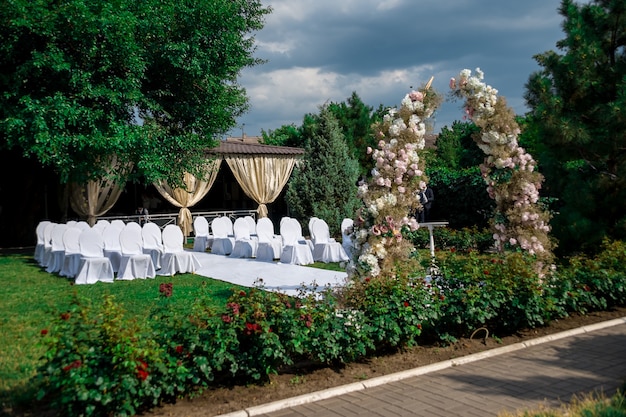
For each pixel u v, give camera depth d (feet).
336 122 60.85
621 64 28.48
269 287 31.73
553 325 21.67
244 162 65.77
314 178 58.54
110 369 12.29
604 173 29.27
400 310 17.56
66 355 12.25
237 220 50.72
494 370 16.47
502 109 24.71
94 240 35.32
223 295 28.73
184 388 13.71
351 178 59.16
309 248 42.50
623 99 26.27
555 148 29.37
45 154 41.04
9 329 21.50
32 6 39.52
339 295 20.12
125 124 48.85
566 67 28.27
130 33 43.91
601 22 29.12
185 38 51.21
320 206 57.88
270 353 14.44
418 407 13.56
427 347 18.71
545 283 22.02
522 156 24.62
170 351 13.88
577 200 29.01
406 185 24.26
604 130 28.04
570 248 29.27
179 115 55.01
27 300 27.84
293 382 15.30
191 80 52.90
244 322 14.83
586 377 15.56
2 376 15.62
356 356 17.29
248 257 46.75
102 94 43.68
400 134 24.13
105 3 42.63
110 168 51.93
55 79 44.27
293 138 86.28
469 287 19.61
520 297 20.29
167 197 61.82
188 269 38.14
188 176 62.54
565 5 30.50
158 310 15.25
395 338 17.24
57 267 39.11
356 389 15.01
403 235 24.14
